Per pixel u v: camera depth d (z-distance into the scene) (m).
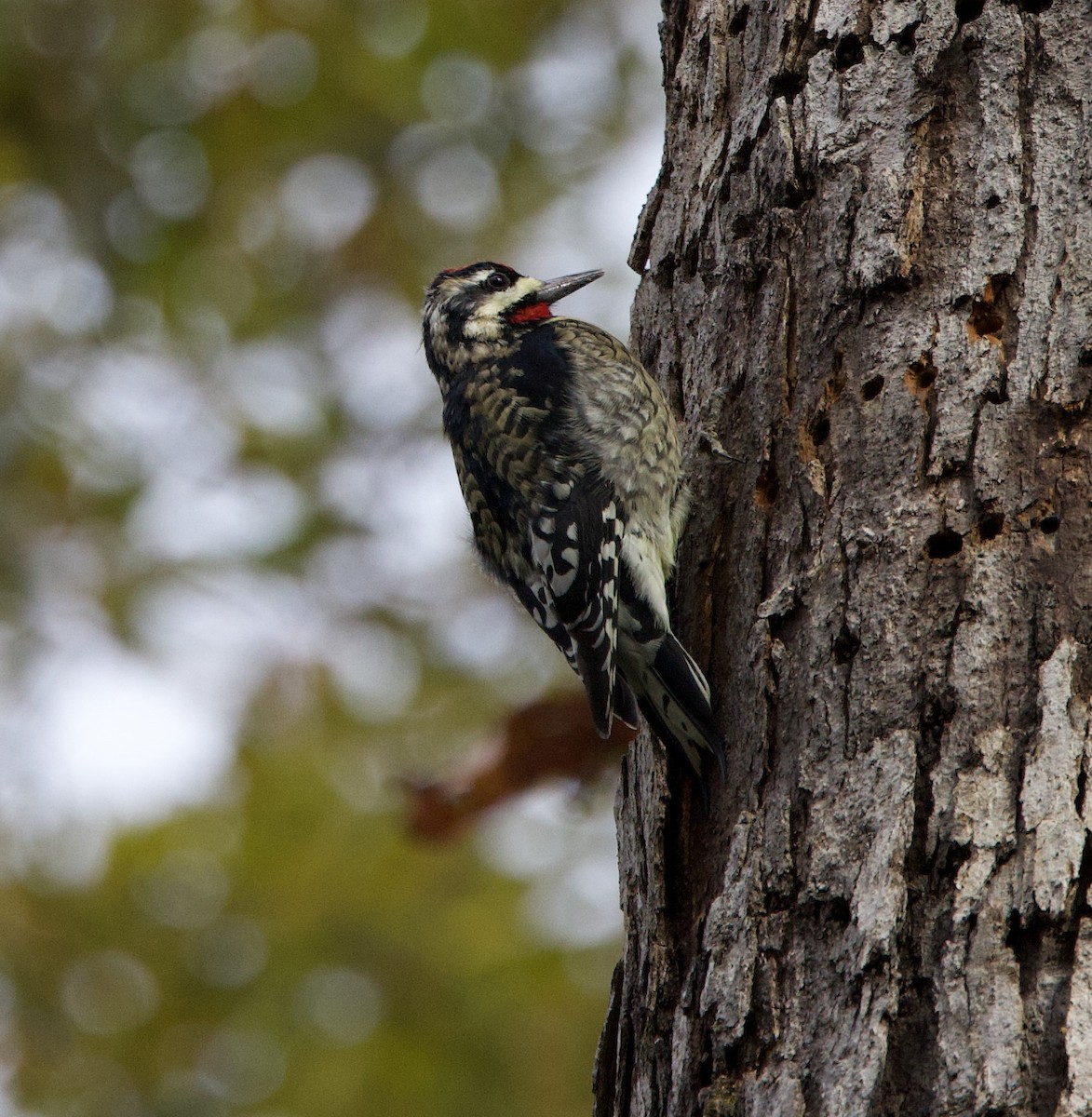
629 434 8.91
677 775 7.40
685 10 9.45
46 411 19.64
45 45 19.45
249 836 16.34
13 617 18.92
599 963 15.71
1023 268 7.13
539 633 18.69
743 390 8.01
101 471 19.56
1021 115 7.42
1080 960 5.84
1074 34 7.48
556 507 9.54
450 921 15.71
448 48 19.06
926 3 7.79
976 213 7.31
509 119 19.59
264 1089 15.14
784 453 7.59
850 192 7.63
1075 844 6.01
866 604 6.84
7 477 19.56
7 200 19.83
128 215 19.72
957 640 6.57
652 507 8.44
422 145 19.64
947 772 6.34
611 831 16.36
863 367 7.36
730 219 8.30
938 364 7.11
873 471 7.10
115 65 19.44
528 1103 14.98
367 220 19.80
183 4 19.38
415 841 12.95
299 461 19.67
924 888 6.17
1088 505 6.70
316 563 19.23
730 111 8.73
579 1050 15.25
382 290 19.97
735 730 7.23
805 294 7.74
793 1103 6.05
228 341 19.95
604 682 8.47
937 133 7.57
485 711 17.89
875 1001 6.03
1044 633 6.50
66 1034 15.62
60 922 16.06
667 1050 6.86
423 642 18.70
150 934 15.89
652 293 9.16
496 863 16.16
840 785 6.59
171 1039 15.53
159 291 19.80
